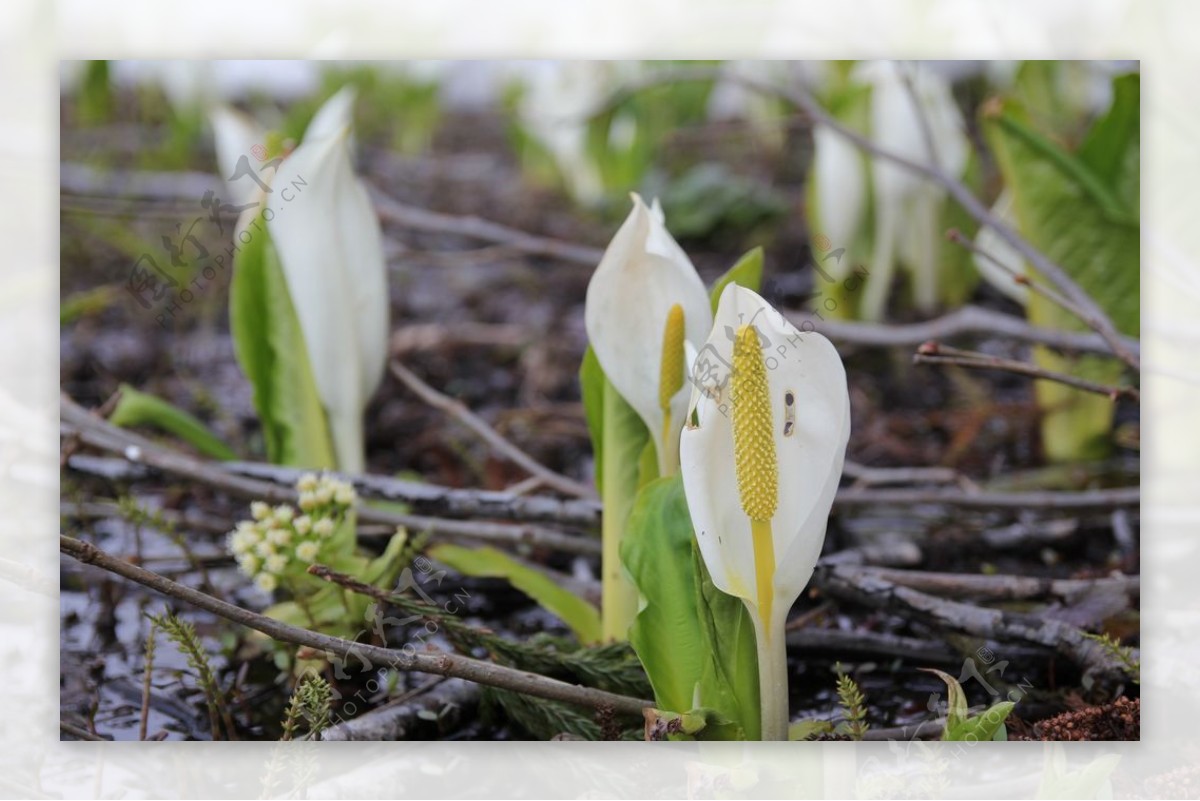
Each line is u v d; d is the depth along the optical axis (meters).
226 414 1.93
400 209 2.52
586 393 1.54
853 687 1.50
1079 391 1.84
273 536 1.56
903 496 1.72
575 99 2.84
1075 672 1.60
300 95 2.68
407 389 2.23
